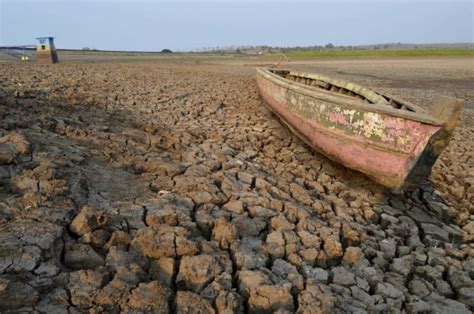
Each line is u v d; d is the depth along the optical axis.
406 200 6.97
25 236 3.77
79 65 25.77
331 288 4.17
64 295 3.27
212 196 5.55
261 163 7.88
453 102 5.37
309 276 4.30
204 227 4.80
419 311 4.06
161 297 3.44
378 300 4.12
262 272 4.13
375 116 6.24
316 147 8.29
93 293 3.34
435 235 5.91
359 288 4.27
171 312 3.45
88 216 4.15
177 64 34.38
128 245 4.13
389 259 5.10
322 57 57.88
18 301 3.09
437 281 4.74
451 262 5.18
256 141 9.41
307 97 8.24
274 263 4.39
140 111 10.70
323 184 7.21
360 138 6.66
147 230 4.28
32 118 7.24
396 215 6.40
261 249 4.62
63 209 4.34
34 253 3.57
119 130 7.99
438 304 4.28
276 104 10.93
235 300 3.63
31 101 9.34
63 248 3.83
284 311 3.53
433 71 31.94
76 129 7.09
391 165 6.25
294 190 6.59
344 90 10.66
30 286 3.23
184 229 4.45
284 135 10.24
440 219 6.55
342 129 7.06
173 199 5.28
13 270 3.36
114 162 6.08
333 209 6.27
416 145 5.75
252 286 3.89
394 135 6.02
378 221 6.18
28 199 4.35
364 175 7.29
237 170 6.88
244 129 10.37
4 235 3.73
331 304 3.76
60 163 5.29
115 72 21.75
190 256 4.09
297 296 3.93
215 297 3.69
